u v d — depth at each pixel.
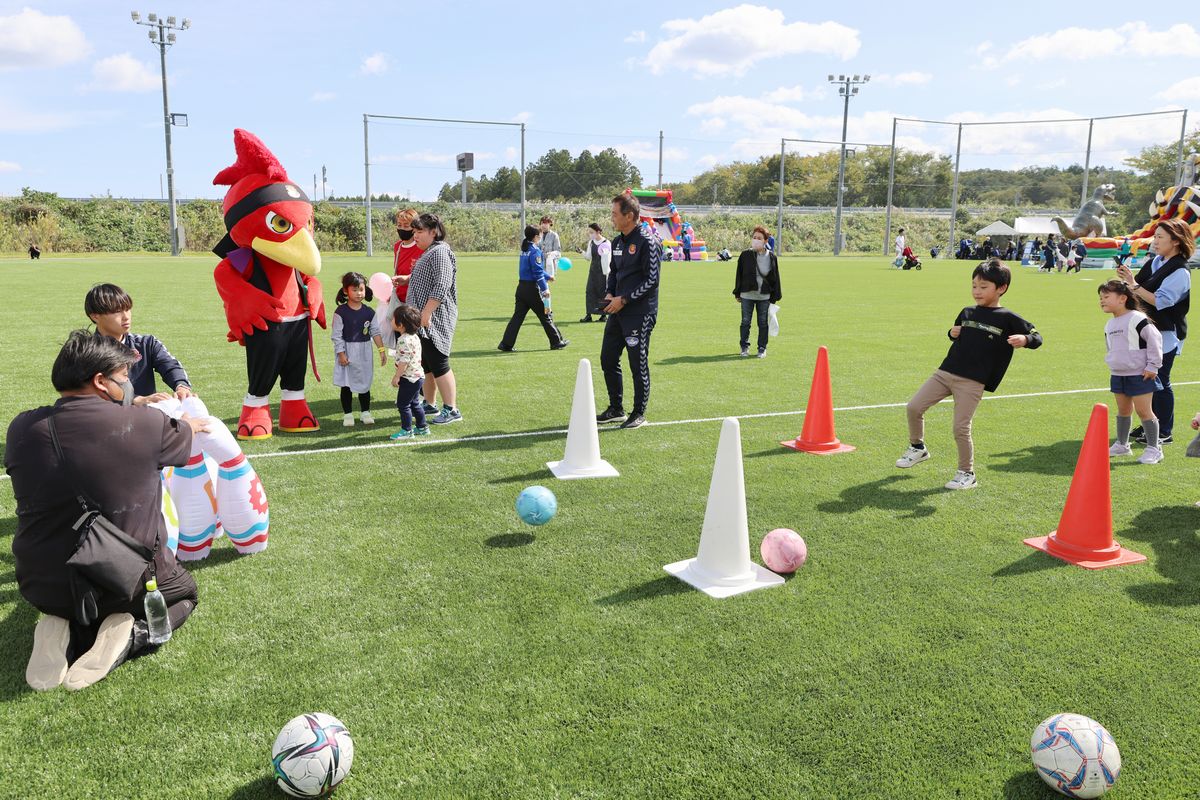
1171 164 64.81
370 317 6.77
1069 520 4.11
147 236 48.03
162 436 3.11
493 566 3.93
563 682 2.90
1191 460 5.89
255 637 3.21
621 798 2.30
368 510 4.72
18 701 2.77
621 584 3.74
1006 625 3.36
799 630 3.30
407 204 54.41
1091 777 2.28
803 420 7.06
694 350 11.14
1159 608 3.53
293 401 6.57
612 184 84.44
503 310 15.87
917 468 5.65
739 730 2.62
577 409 5.44
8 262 32.38
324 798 2.29
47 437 2.87
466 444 6.20
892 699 2.81
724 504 3.69
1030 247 42.41
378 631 3.27
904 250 35.62
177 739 2.57
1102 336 12.80
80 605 2.84
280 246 6.05
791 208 67.38
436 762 2.46
